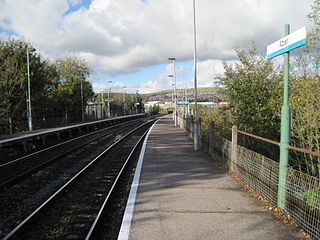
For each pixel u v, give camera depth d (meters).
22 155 14.52
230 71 10.87
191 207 5.42
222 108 11.76
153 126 34.19
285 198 4.93
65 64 51.81
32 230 5.26
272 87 9.84
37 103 30.31
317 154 3.86
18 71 25.95
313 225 4.08
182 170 8.80
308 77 6.50
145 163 10.05
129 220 4.82
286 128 4.91
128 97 94.62
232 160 8.10
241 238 4.09
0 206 6.72
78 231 5.18
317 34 6.14
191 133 18.62
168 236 4.20
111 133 27.70
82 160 12.68
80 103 47.28
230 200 5.80
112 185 8.22
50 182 8.93
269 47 5.46
